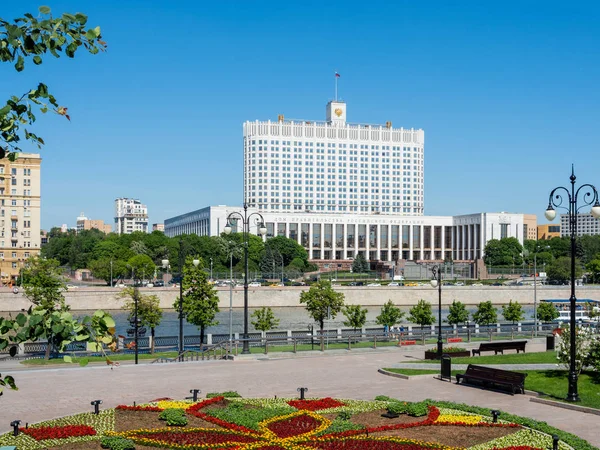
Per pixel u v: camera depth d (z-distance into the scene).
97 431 26.95
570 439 26.03
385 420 29.48
